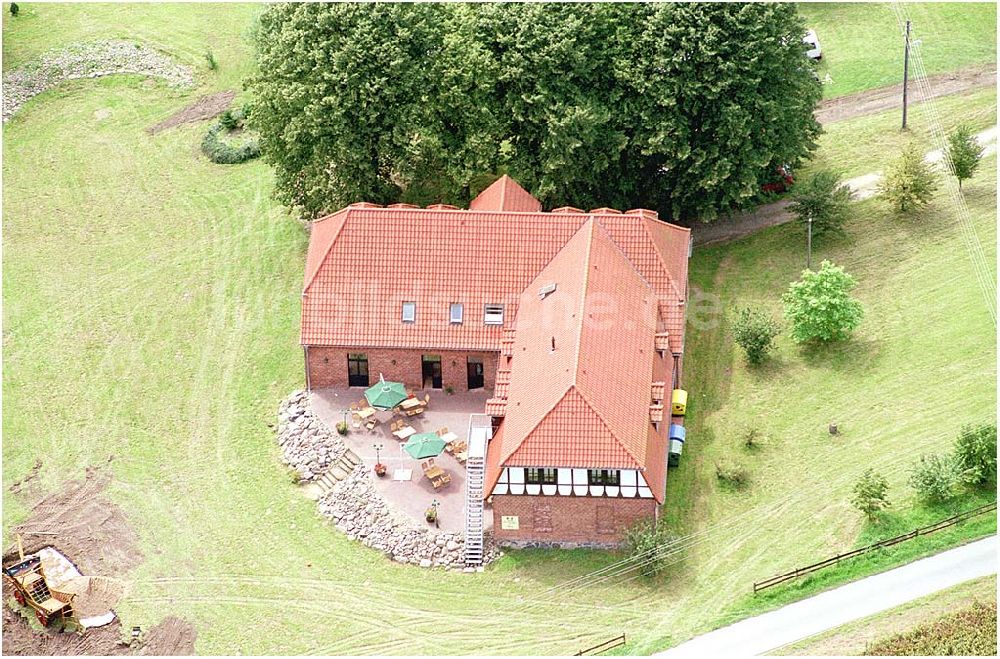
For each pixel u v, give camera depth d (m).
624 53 91.56
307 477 82.31
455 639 72.25
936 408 81.56
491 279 84.62
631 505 74.94
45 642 74.06
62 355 92.19
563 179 92.69
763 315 86.69
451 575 75.88
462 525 78.00
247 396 88.19
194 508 81.06
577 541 76.56
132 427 86.62
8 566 77.12
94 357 91.88
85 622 74.81
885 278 91.69
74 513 81.25
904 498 76.19
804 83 93.12
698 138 93.25
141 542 79.12
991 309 87.44
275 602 75.06
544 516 75.88
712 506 77.81
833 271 86.00
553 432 74.00
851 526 75.38
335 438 83.69
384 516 78.81
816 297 85.94
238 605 75.06
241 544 78.62
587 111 89.75
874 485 74.38
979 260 91.62
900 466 78.25
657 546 74.06
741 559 74.56
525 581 75.06
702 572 74.12
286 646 72.62
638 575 74.50
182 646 73.12
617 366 77.81
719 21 90.75
